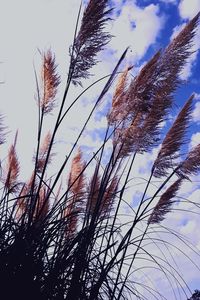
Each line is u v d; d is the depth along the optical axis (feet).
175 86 12.30
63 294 9.23
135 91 12.25
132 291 11.47
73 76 11.07
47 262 9.97
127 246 11.03
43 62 12.49
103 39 11.28
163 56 12.41
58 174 10.66
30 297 8.50
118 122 12.46
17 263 8.87
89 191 12.66
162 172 13.53
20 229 9.77
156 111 12.32
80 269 9.70
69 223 11.75
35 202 10.49
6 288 8.38
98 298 9.98
